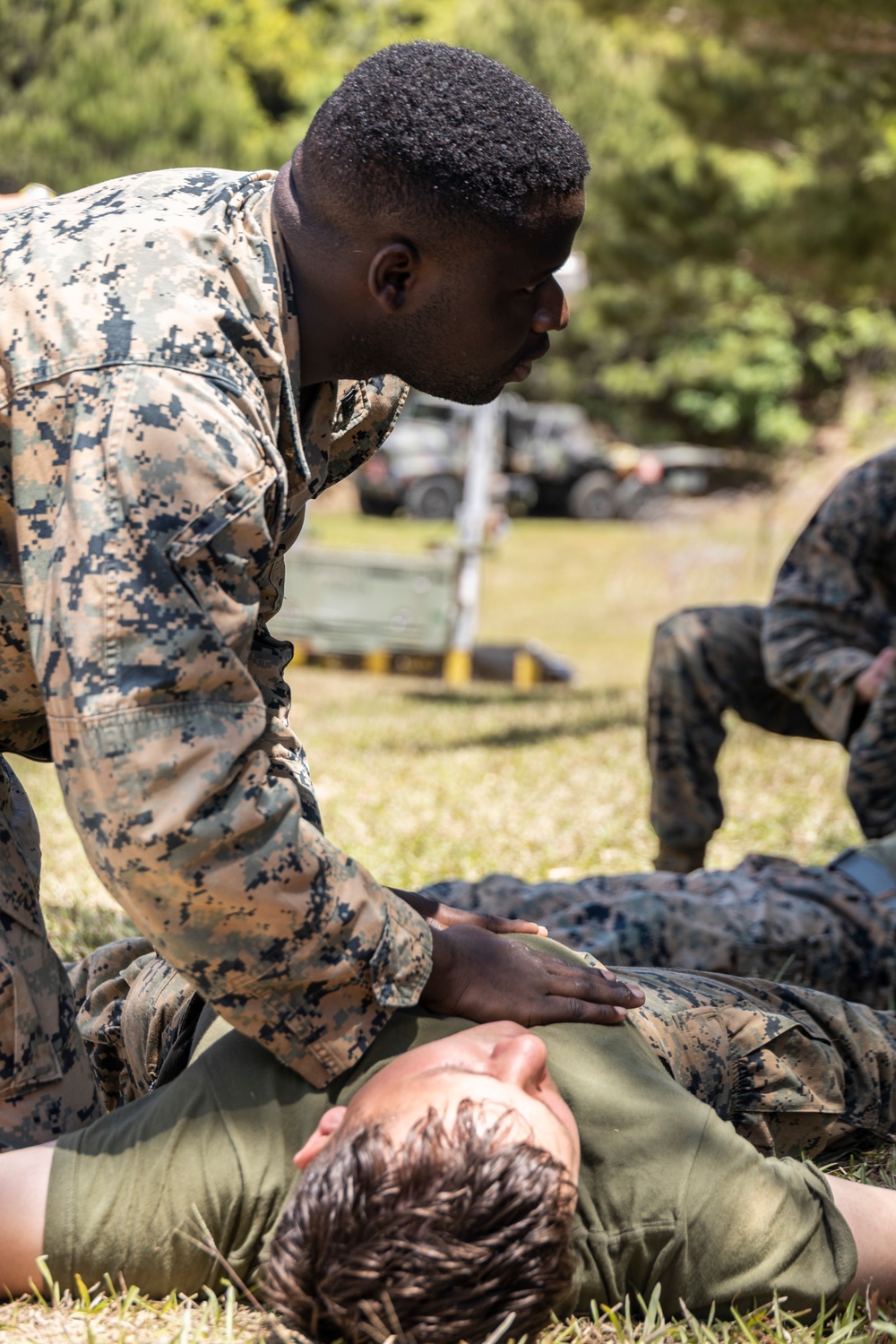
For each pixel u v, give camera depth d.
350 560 15.08
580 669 16.48
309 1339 1.62
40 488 1.78
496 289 1.91
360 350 1.98
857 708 4.28
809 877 3.27
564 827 5.38
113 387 1.76
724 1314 1.91
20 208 1.96
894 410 24.09
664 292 14.73
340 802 6.00
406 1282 1.54
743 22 9.94
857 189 11.33
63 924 3.92
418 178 1.82
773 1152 2.36
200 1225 1.89
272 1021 1.88
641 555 20.44
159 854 1.75
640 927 3.07
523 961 2.09
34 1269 1.90
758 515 19.55
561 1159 1.67
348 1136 1.66
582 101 16.12
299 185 1.90
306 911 1.82
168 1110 1.96
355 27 29.73
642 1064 2.06
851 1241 1.94
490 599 20.84
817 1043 2.43
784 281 14.95
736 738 7.45
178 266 1.84
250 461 1.79
